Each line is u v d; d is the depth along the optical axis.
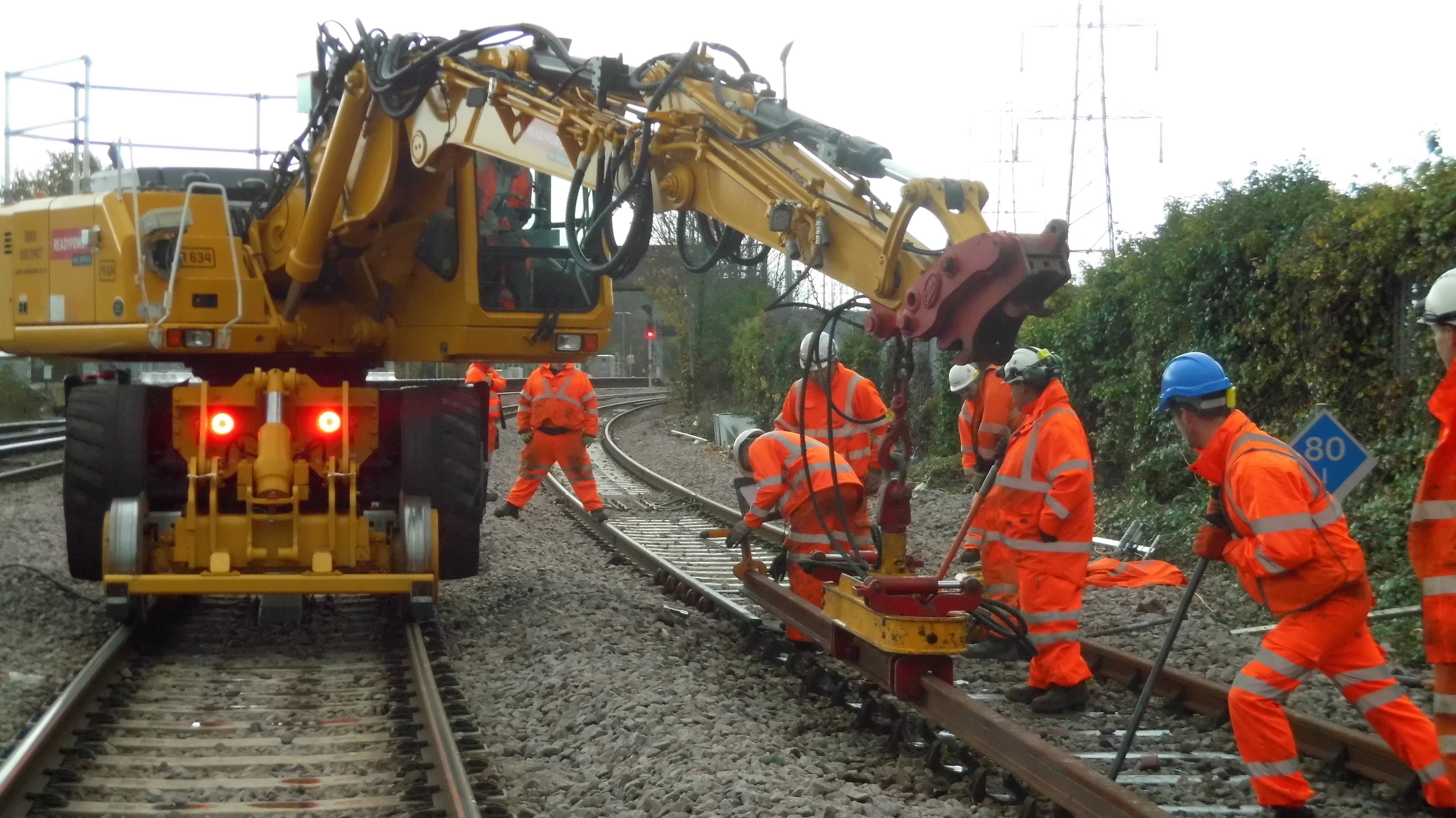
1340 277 11.05
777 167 5.42
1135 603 9.76
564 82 6.42
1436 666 3.63
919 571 10.27
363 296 9.09
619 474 21.56
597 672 7.35
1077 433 6.52
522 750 6.18
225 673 7.55
